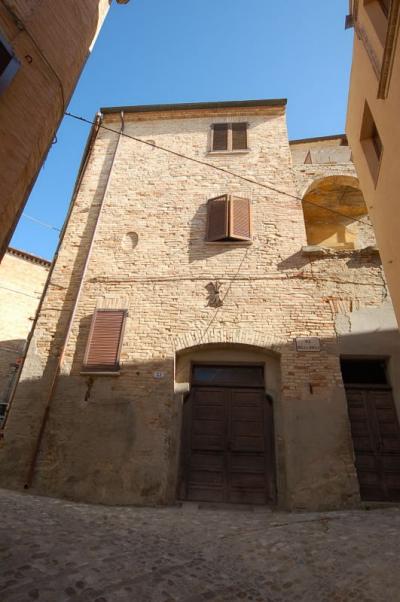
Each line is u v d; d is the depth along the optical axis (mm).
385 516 5695
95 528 4895
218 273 9008
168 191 10555
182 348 8133
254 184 10398
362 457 7160
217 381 8195
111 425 7496
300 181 10906
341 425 7090
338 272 8711
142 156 11352
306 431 7102
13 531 4312
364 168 7832
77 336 8562
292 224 9586
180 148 11438
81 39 6035
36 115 4961
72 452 7305
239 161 10914
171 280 9031
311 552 4289
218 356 8234
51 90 5242
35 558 3670
